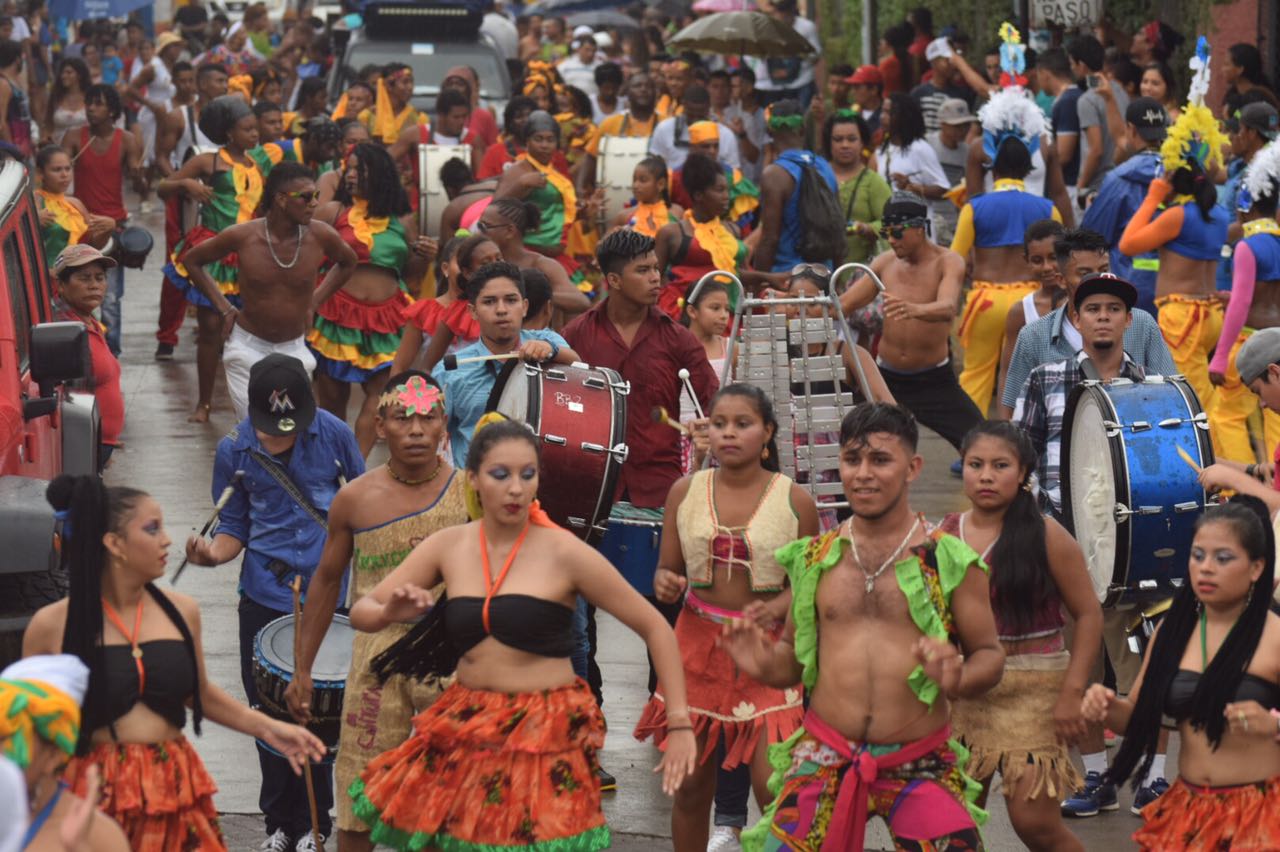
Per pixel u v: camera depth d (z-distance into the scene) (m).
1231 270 14.07
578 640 9.66
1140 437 9.64
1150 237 13.84
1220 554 7.32
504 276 10.07
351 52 31.22
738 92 26.86
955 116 21.09
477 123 25.58
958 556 7.12
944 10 28.47
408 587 7.08
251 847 9.05
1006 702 8.13
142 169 32.56
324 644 8.90
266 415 8.98
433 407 8.34
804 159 16.22
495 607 7.26
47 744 5.45
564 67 36.56
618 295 10.49
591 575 7.34
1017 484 8.16
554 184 18.58
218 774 9.97
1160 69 20.12
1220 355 12.87
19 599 9.02
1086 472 9.98
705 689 8.40
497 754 7.20
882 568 7.21
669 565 8.62
